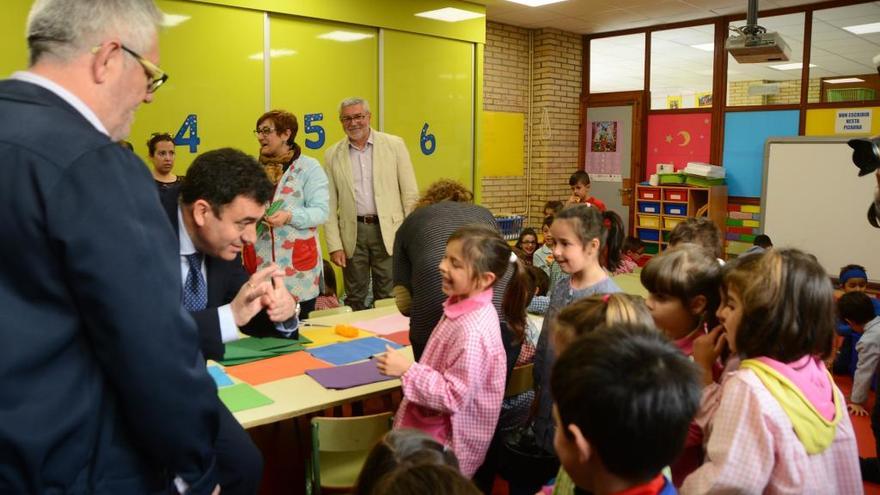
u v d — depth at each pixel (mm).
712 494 1327
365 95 5926
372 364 2578
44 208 903
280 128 3453
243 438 1666
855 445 1437
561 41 8898
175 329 976
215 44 4852
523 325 2402
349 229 4422
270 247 3443
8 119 948
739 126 8086
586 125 9320
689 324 1850
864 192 6566
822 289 1382
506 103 8664
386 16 5910
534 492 2270
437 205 2516
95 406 975
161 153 4320
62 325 935
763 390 1346
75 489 976
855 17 7059
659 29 8484
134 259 938
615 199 9125
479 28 6801
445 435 2031
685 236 2914
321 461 2400
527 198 9211
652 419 915
